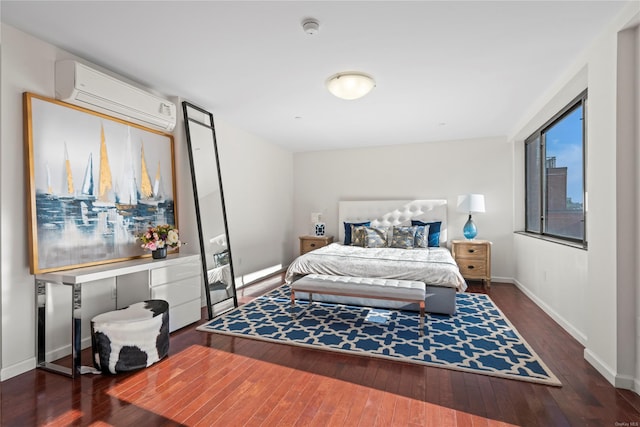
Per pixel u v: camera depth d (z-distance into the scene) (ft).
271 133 16.67
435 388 6.82
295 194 21.13
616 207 6.86
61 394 6.60
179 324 10.37
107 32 7.50
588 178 8.00
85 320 8.92
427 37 7.70
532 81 10.21
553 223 12.87
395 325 10.50
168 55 8.61
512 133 15.78
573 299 9.66
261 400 6.41
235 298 13.12
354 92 9.93
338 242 19.17
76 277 7.30
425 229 16.83
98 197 9.00
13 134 7.30
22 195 7.46
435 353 8.43
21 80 7.45
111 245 9.33
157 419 5.82
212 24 7.17
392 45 8.06
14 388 6.81
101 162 9.12
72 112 8.41
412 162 18.72
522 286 15.12
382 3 6.43
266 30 7.41
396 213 18.60
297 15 6.84
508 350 8.59
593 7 6.55
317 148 20.20
